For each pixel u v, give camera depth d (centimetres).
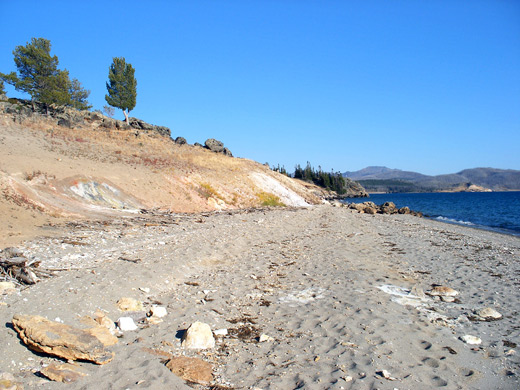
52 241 1403
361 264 1354
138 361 569
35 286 823
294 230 2269
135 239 1591
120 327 695
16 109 4456
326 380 550
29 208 1833
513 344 712
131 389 487
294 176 13850
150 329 716
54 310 677
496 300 979
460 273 1275
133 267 1084
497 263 1461
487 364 629
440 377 573
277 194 4888
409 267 1353
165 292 965
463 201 10225
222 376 565
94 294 816
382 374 569
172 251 1370
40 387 469
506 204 8238
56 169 2566
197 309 841
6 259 883
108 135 4656
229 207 3738
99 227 1831
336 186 14150
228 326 769
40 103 4856
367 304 895
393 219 3569
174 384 517
